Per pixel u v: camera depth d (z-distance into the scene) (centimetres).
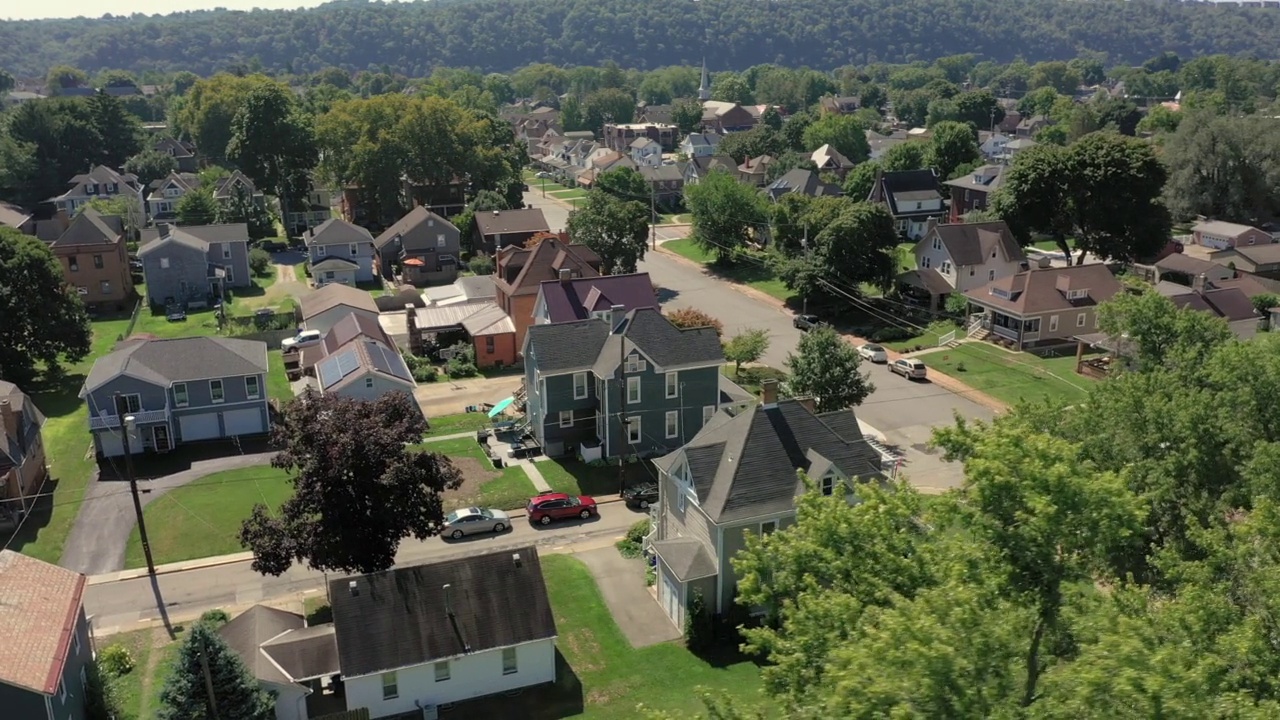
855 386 5275
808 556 2523
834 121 15575
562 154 17500
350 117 12225
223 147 15588
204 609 3916
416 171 12144
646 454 5362
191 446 5538
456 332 7344
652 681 3431
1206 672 1842
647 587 4081
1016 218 8944
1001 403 6078
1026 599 2091
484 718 3241
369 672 3173
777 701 2328
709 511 3684
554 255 7200
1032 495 2064
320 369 5966
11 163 12594
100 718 3158
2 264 6397
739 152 15988
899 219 11375
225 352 5647
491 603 3384
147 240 10044
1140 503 2159
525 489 4994
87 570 4212
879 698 1827
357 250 9838
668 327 5350
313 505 3547
